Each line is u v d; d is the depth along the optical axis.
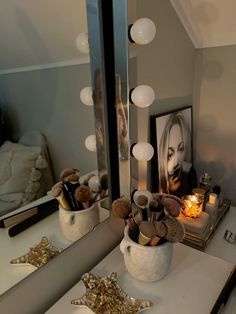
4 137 0.52
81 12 0.61
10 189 0.53
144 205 0.64
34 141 0.57
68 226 0.65
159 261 0.61
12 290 0.52
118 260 0.73
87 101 0.68
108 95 0.74
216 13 0.99
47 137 0.59
